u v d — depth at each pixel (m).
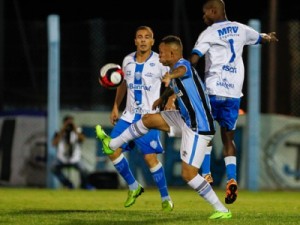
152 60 26.80
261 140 46.16
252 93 44.75
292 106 48.72
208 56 24.61
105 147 24.44
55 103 45.44
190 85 21.66
